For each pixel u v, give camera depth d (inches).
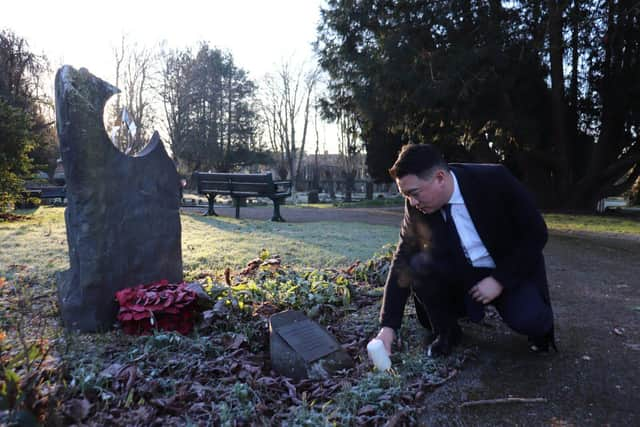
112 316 116.8
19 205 524.4
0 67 1053.8
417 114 619.8
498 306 96.1
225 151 1786.4
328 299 133.7
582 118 657.6
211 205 444.5
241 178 407.5
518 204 91.0
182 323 107.7
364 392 79.3
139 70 1434.5
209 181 434.6
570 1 518.6
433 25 541.6
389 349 92.5
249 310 116.9
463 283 97.8
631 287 162.2
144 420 69.2
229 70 1809.8
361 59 603.2
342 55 646.5
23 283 148.1
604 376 91.3
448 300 101.8
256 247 229.8
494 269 92.3
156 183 130.6
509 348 105.9
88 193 112.8
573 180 669.3
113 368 84.0
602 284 167.0
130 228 122.7
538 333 92.8
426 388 85.7
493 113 557.0
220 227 320.2
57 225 320.2
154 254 129.6
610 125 615.2
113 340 104.7
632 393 84.4
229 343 100.3
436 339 104.1
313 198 982.4
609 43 542.9
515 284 90.4
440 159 88.2
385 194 1432.1
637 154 596.1
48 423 61.0
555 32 536.4
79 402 69.7
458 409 79.0
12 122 389.7
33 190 587.2
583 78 620.1
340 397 78.7
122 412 71.3
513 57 537.6
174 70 1561.3
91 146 113.7
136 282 124.6
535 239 90.3
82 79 115.3
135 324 108.6
